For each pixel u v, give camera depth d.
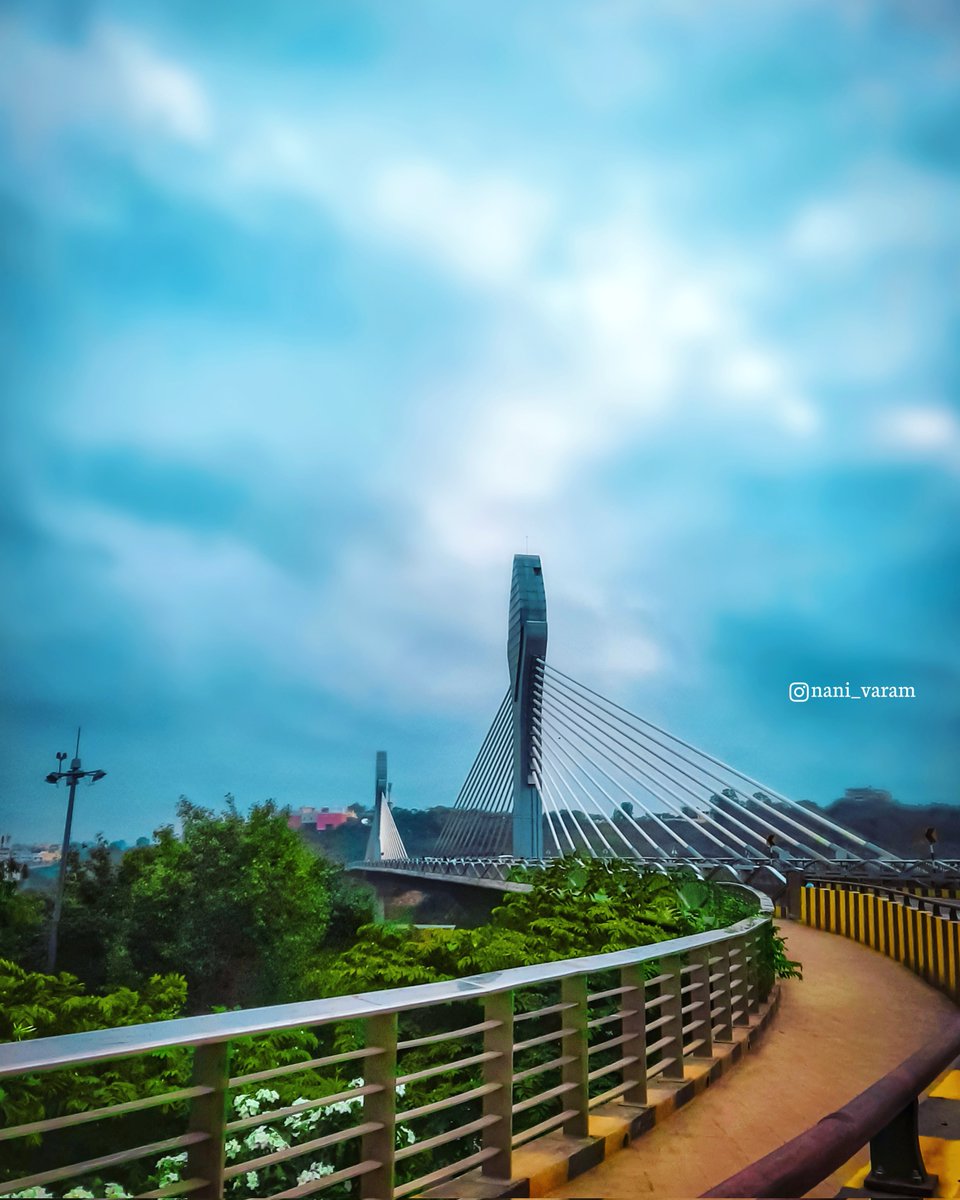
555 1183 6.05
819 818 52.44
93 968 43.56
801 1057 10.16
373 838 131.88
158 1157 6.08
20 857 45.91
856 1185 5.70
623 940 11.62
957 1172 5.34
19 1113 5.78
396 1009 4.72
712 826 57.66
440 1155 7.28
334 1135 4.71
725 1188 2.27
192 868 42.69
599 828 62.34
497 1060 5.83
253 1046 7.93
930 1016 12.77
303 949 40.28
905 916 17.64
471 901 57.47
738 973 11.07
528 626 86.69
